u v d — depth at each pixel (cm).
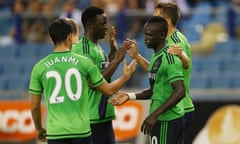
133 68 2350
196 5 5041
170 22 2542
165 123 2397
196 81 4381
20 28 5050
